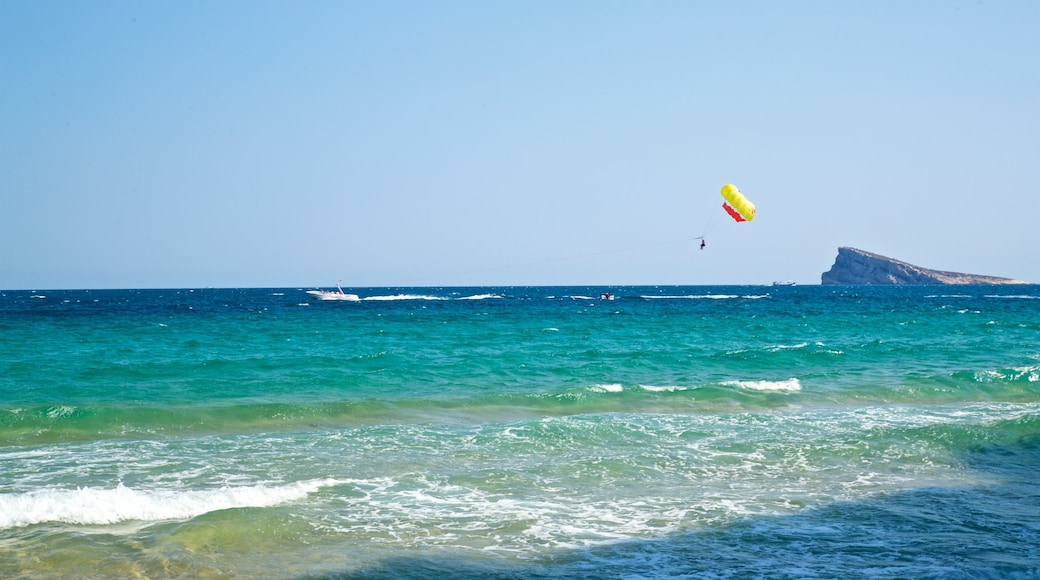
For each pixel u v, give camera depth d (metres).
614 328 48.50
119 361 28.47
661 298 136.88
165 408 18.94
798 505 12.09
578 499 12.33
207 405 19.89
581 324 52.94
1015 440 16.34
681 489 12.94
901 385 24.20
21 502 11.05
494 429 17.30
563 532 10.79
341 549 10.01
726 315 69.25
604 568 9.50
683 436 16.88
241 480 13.18
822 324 53.34
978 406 21.42
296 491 12.34
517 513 11.58
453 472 13.82
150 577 8.95
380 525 10.95
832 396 22.73
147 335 41.16
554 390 23.17
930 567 9.51
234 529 10.47
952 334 43.22
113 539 10.11
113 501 11.29
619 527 11.02
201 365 26.97
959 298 132.12
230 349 33.75
